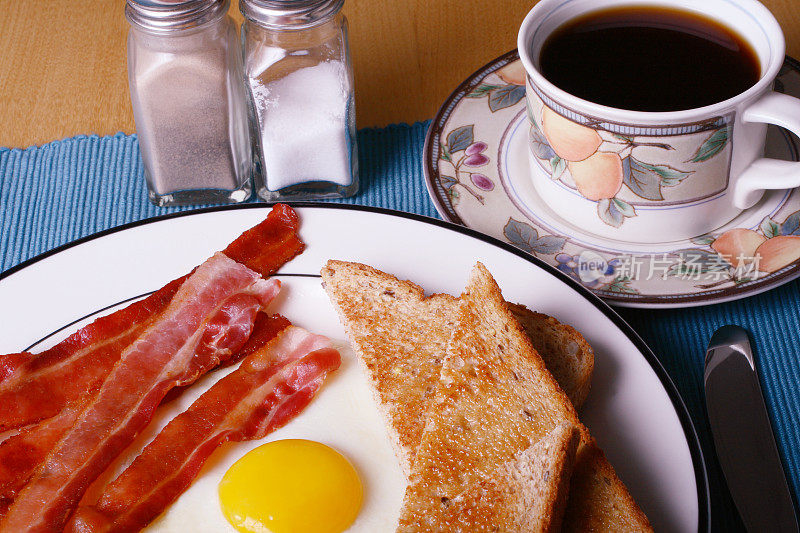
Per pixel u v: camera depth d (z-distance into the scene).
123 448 0.50
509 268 0.53
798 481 0.49
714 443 0.49
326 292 0.53
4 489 0.49
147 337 0.52
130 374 0.51
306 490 0.49
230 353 0.52
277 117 0.56
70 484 0.49
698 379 0.53
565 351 0.50
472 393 0.48
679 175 0.52
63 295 0.54
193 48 0.55
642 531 0.46
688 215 0.53
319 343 0.52
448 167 0.57
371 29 0.68
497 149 0.58
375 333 0.51
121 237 0.55
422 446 0.47
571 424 0.46
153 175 0.58
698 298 0.52
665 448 0.48
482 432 0.48
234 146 0.58
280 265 0.55
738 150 0.52
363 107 0.64
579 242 0.54
